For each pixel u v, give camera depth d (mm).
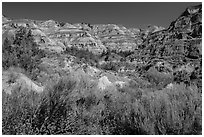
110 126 5367
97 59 35531
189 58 38812
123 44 162375
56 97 5328
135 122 4965
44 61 15477
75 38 147375
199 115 4879
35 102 5098
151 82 17438
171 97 5938
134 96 7523
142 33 191250
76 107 5738
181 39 60781
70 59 20078
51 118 4883
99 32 196000
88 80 7793
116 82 14016
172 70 28922
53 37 146625
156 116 5039
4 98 4773
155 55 57875
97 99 6488
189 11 89375
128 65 36031
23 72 10008
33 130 4594
